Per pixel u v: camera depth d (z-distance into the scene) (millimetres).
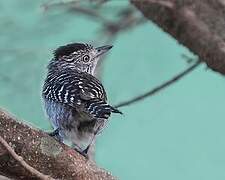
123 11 14477
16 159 9055
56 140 9469
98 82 11195
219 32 12328
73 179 9445
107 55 13930
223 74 12305
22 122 9320
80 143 10984
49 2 12773
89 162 9562
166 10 12586
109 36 14281
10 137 9258
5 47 13203
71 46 13078
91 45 13211
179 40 12641
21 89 13055
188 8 12508
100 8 14234
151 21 12898
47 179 9219
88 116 10695
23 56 13273
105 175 9602
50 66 12969
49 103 11148
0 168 9172
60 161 9375
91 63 13164
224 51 12180
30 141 9305
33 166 9320
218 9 12469
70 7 13734
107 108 9953
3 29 13359
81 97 10664
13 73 13141
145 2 12820
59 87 11016
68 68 12820
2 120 9266
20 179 9227
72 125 10867
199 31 12383
